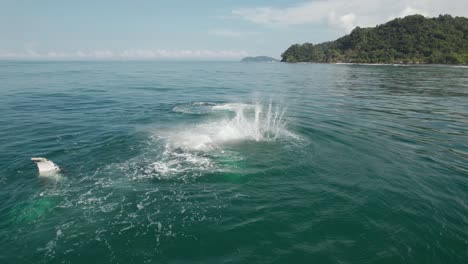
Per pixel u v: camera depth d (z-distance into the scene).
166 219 6.93
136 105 22.00
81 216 7.07
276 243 6.11
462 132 14.56
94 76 53.56
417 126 15.73
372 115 18.72
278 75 63.44
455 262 5.56
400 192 8.20
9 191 8.20
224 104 22.69
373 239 6.22
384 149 11.80
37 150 11.47
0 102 22.81
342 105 22.83
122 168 9.83
